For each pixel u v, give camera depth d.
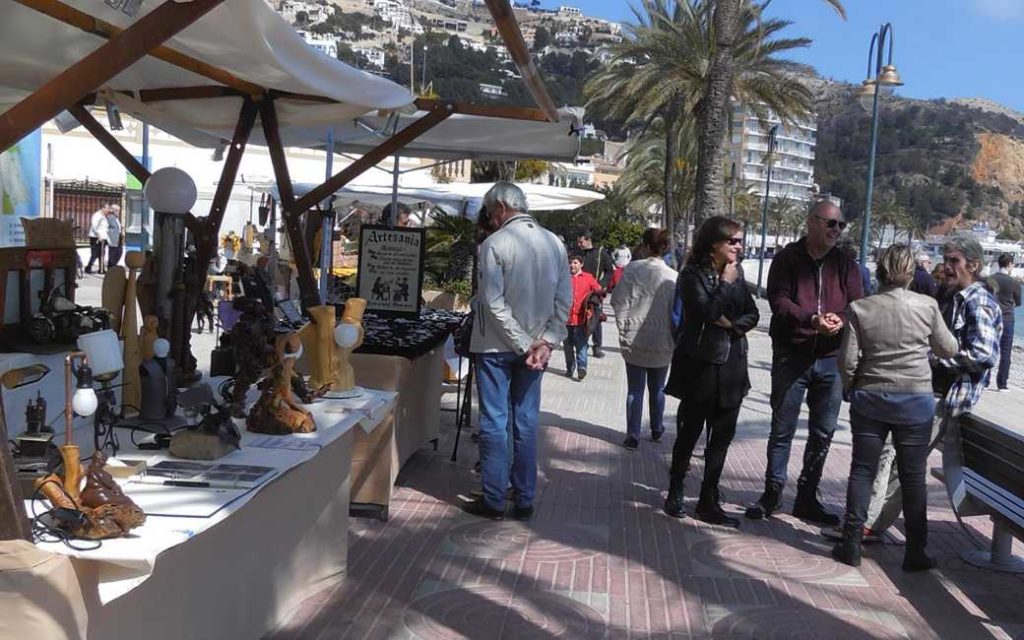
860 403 5.26
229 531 3.37
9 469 2.30
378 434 5.67
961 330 5.51
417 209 18.06
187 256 4.42
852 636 4.37
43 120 2.55
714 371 5.82
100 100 5.76
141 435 3.67
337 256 16.70
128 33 2.55
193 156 24.33
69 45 4.22
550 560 5.19
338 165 25.95
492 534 5.58
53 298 3.99
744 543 5.66
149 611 2.77
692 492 6.82
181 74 5.01
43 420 2.92
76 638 2.25
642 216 58.91
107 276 4.09
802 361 5.99
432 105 5.96
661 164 51.09
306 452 3.66
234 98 5.42
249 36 3.56
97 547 2.45
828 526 6.11
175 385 3.86
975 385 5.49
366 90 4.45
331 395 4.82
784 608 4.66
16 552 2.16
